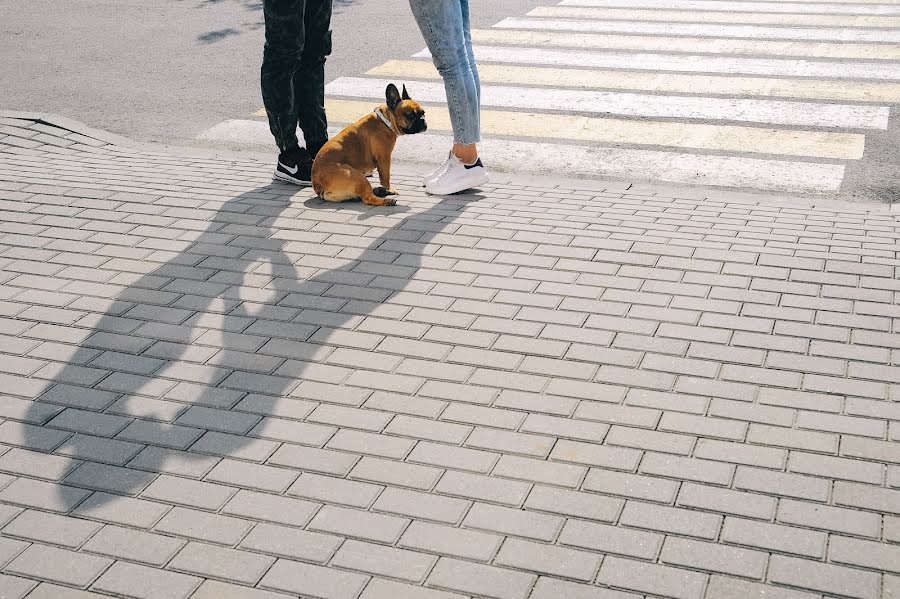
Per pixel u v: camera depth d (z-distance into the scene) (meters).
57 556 3.51
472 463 3.90
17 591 3.35
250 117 9.33
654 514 3.57
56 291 5.52
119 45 11.95
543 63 10.64
